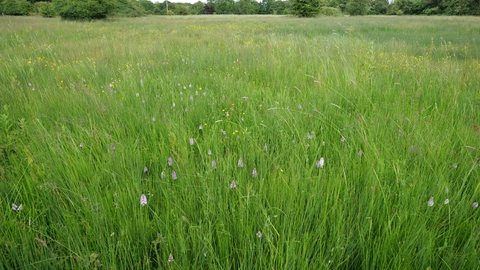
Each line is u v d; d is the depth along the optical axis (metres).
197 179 2.51
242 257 1.88
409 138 2.98
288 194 2.26
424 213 2.11
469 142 3.02
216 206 2.24
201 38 13.45
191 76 5.97
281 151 2.99
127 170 2.56
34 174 2.53
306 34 16.30
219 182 2.44
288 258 1.74
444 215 2.18
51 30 16.84
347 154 2.83
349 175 2.56
